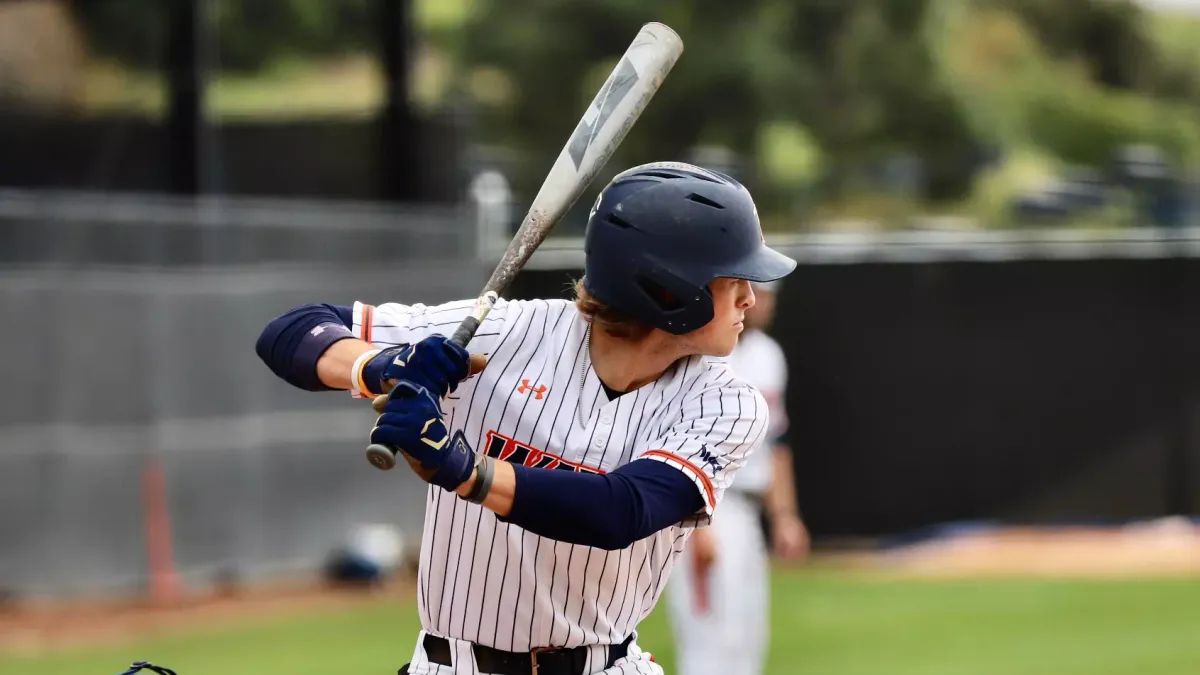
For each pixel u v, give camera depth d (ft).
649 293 27.37
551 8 284.20
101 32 220.23
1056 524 142.00
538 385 28.40
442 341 25.64
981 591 110.63
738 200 27.91
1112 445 142.82
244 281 111.96
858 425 139.74
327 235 115.03
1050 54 375.25
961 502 140.97
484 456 25.39
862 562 127.54
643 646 85.15
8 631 95.35
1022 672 82.64
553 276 130.41
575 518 25.36
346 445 116.88
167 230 108.99
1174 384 143.02
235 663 85.30
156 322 108.37
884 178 220.23
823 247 142.00
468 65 287.89
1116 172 171.73
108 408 106.42
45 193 160.76
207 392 110.52
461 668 30.01
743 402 28.14
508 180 221.87
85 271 105.60
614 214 27.48
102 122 179.52
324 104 311.88
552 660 29.86
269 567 112.88
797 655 87.30
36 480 103.81
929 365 140.67
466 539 28.91
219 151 156.35
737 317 28.40
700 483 27.02
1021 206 207.62
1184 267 143.23
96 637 93.81
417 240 119.34
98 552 105.81
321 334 28.60
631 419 28.40
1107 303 142.92
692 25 279.69
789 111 283.18
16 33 211.82
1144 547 133.08
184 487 109.29
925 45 298.35
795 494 138.72
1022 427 141.90
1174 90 377.50
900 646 90.07
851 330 140.05
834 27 291.38
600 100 29.50
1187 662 85.66
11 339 103.24
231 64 318.86
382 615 101.65
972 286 141.38
